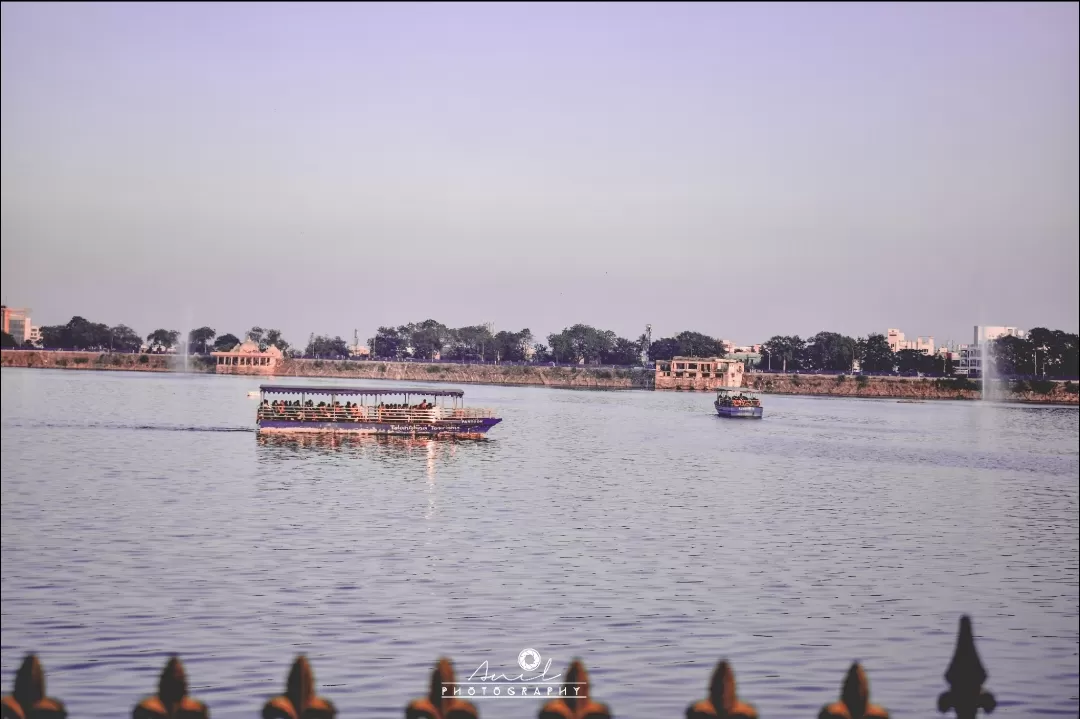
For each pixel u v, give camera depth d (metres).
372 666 39.12
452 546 61.88
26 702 8.33
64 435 136.62
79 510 73.75
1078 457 144.25
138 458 109.12
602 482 98.31
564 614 46.75
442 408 142.25
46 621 44.19
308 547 60.69
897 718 35.12
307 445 125.06
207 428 150.25
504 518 73.62
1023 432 193.50
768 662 40.88
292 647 41.25
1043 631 46.66
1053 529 76.56
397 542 62.81
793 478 108.06
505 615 46.38
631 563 58.19
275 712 8.65
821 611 48.81
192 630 43.22
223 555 57.94
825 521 77.50
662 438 158.75
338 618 45.31
